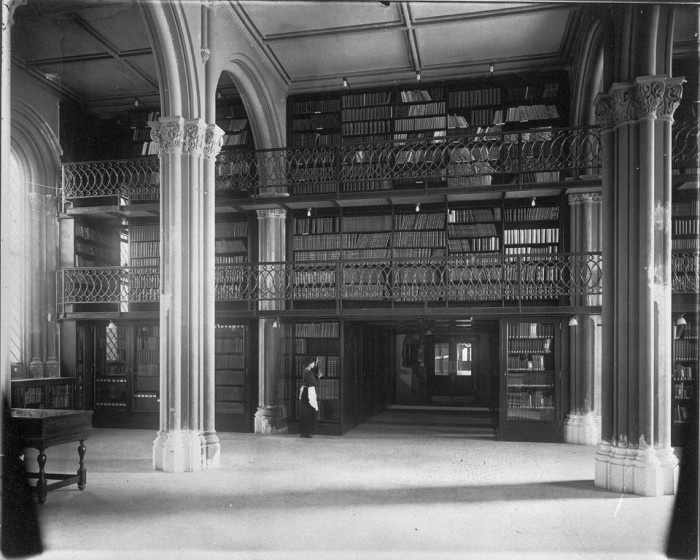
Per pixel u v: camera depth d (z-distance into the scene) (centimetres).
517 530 563
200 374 846
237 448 985
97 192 1209
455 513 619
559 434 1045
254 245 1206
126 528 569
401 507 641
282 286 1158
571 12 934
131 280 1237
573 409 1044
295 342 1180
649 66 707
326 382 1146
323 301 1195
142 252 1248
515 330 1077
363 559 489
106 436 1114
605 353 741
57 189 1198
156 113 1276
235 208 1173
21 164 1184
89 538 539
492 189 1024
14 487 606
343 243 1177
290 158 1191
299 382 1175
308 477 777
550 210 1105
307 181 1167
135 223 1254
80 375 1220
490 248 1122
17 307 1166
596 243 1055
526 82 1136
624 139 721
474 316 1055
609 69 750
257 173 1125
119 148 1283
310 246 1191
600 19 824
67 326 1202
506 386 1070
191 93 849
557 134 1091
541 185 1002
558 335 1053
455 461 880
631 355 707
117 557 495
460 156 1117
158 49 824
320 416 1143
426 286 1117
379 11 939
